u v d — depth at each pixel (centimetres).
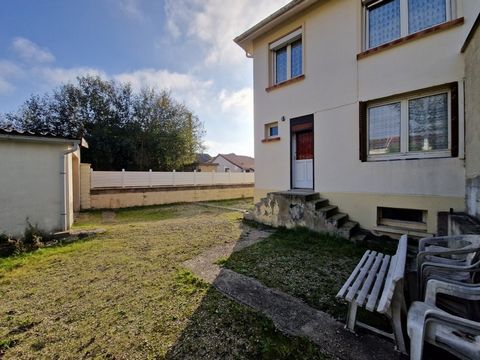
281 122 765
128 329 238
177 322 248
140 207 1273
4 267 410
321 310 266
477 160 360
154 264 418
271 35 787
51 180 589
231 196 1716
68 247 524
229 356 199
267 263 411
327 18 639
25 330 241
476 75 359
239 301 287
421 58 489
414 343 163
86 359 200
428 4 491
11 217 537
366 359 191
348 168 603
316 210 582
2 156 528
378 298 208
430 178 477
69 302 294
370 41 576
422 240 315
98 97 2103
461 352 148
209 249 500
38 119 2012
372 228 559
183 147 2336
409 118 519
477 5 427
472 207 386
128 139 2050
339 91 618
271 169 802
